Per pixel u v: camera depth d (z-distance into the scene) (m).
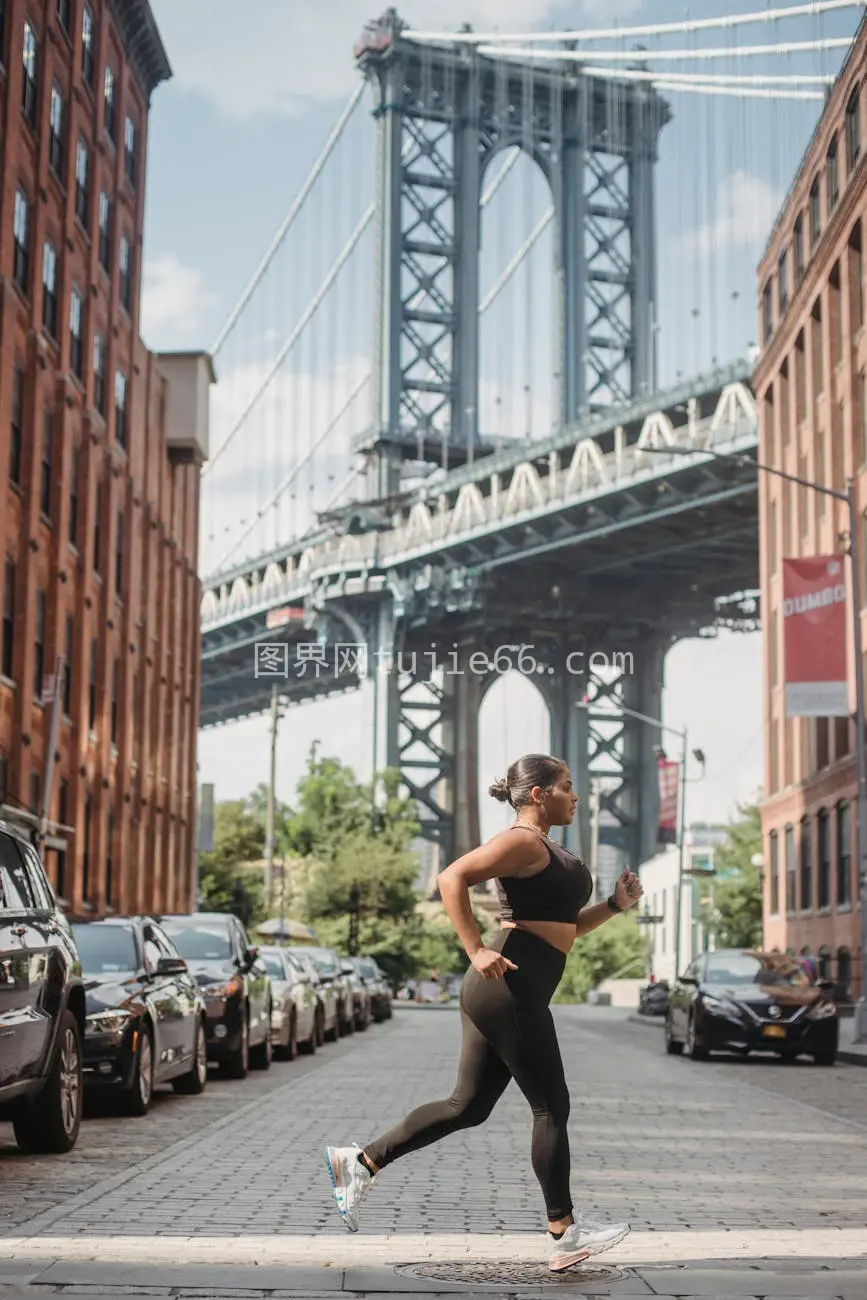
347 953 80.38
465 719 119.50
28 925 11.34
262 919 77.56
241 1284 7.03
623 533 99.56
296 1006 26.52
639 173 127.31
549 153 126.00
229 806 83.75
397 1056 28.09
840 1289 6.98
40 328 38.19
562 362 123.12
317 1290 6.92
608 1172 11.55
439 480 108.00
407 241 119.94
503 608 109.88
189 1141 13.20
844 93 50.34
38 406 37.94
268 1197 9.88
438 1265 7.54
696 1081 22.20
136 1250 7.91
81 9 41.69
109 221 46.22
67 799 41.09
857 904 46.78
